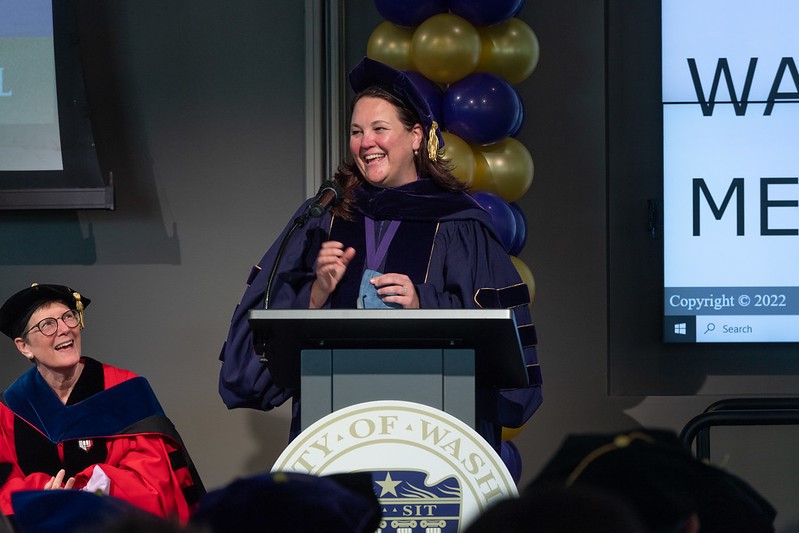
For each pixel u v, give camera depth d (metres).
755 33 15.87
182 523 2.82
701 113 15.91
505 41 13.85
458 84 13.53
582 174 16.33
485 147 13.81
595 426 16.12
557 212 16.31
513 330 6.68
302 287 9.23
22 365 16.30
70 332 12.75
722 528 3.56
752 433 16.06
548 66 16.39
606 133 16.31
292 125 16.27
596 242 16.30
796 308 15.77
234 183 16.28
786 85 15.84
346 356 7.01
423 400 6.97
